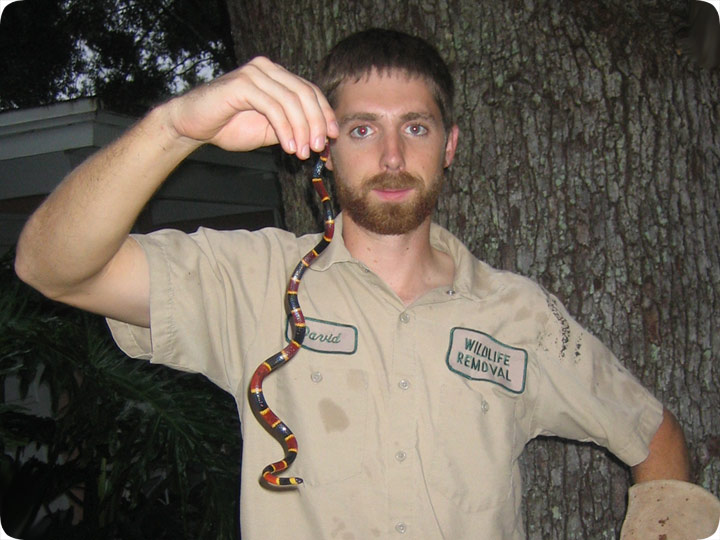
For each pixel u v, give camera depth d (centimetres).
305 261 86
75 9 486
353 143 85
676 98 110
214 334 85
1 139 255
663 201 109
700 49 110
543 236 110
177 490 133
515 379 88
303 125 66
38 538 175
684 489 89
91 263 72
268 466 78
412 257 90
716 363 109
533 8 110
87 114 244
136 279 80
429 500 81
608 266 109
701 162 110
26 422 166
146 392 138
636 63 109
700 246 110
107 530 169
